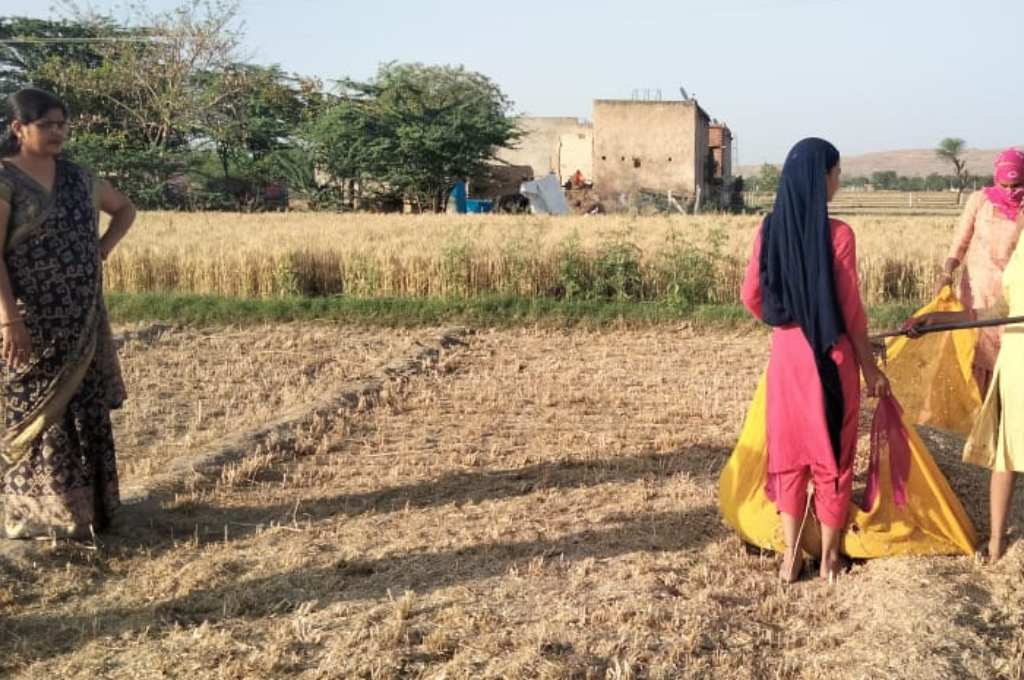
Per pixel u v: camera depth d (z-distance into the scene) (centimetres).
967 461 432
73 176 465
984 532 465
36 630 392
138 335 1150
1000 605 383
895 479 438
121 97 4516
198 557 462
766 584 417
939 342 547
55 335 455
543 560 442
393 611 389
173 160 4228
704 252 1370
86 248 464
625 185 4969
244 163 4428
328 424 727
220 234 1758
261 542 480
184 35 4416
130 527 502
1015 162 549
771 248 408
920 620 365
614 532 483
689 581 419
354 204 4384
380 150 4112
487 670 338
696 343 1109
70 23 4769
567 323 1242
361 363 991
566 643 358
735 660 349
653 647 356
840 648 358
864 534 434
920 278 1361
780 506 423
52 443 466
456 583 419
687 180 4947
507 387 858
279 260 1414
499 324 1247
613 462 614
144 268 1446
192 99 4334
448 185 4303
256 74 4500
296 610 398
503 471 601
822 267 395
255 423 740
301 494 563
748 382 880
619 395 815
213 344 1112
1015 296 431
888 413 438
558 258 1386
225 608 401
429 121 4266
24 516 471
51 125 450
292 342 1120
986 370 556
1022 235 434
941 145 9156
